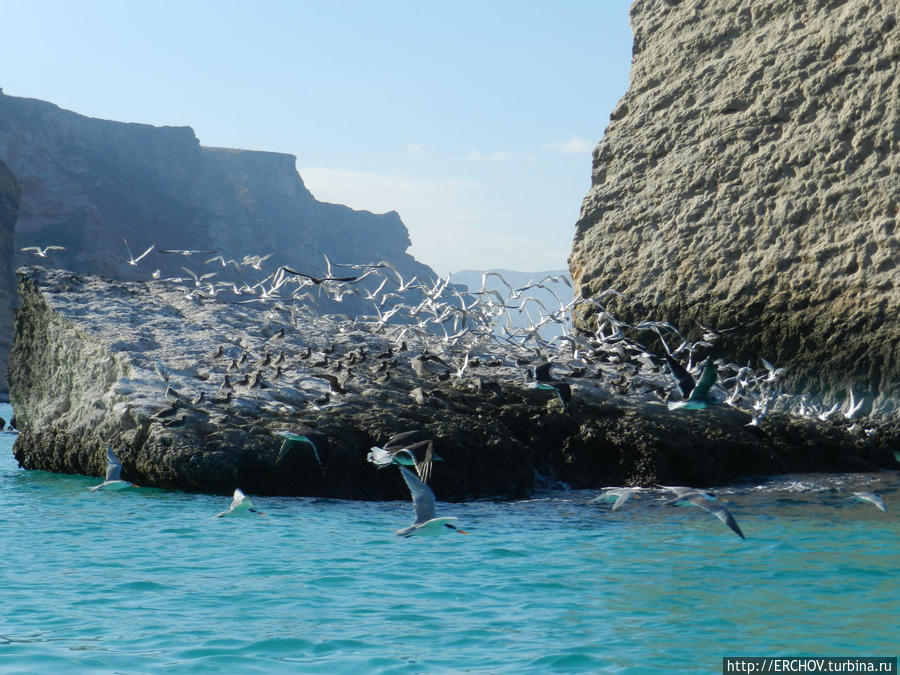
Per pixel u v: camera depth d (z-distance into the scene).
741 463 31.02
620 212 50.22
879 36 44.09
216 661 12.15
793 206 44.62
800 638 13.48
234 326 37.22
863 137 43.44
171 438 25.83
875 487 28.81
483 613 14.64
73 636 13.07
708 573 17.33
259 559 18.08
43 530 20.59
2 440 47.81
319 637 13.26
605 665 12.23
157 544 19.31
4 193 136.25
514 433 29.23
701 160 48.25
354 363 33.09
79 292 37.50
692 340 46.59
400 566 17.75
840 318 42.12
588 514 23.95
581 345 37.69
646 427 29.23
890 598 15.59
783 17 47.97
